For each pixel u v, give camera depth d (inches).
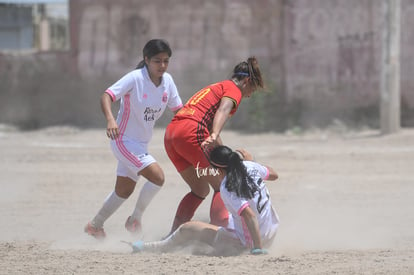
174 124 926.4
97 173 1675.7
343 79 2600.9
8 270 759.1
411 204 1261.1
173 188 1453.0
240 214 808.9
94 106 2849.4
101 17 2819.9
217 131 869.2
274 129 2615.7
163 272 733.9
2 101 2930.6
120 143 924.0
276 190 1422.2
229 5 2689.5
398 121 2309.3
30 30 3927.2
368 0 2566.4
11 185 1513.3
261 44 2664.9
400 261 767.1
